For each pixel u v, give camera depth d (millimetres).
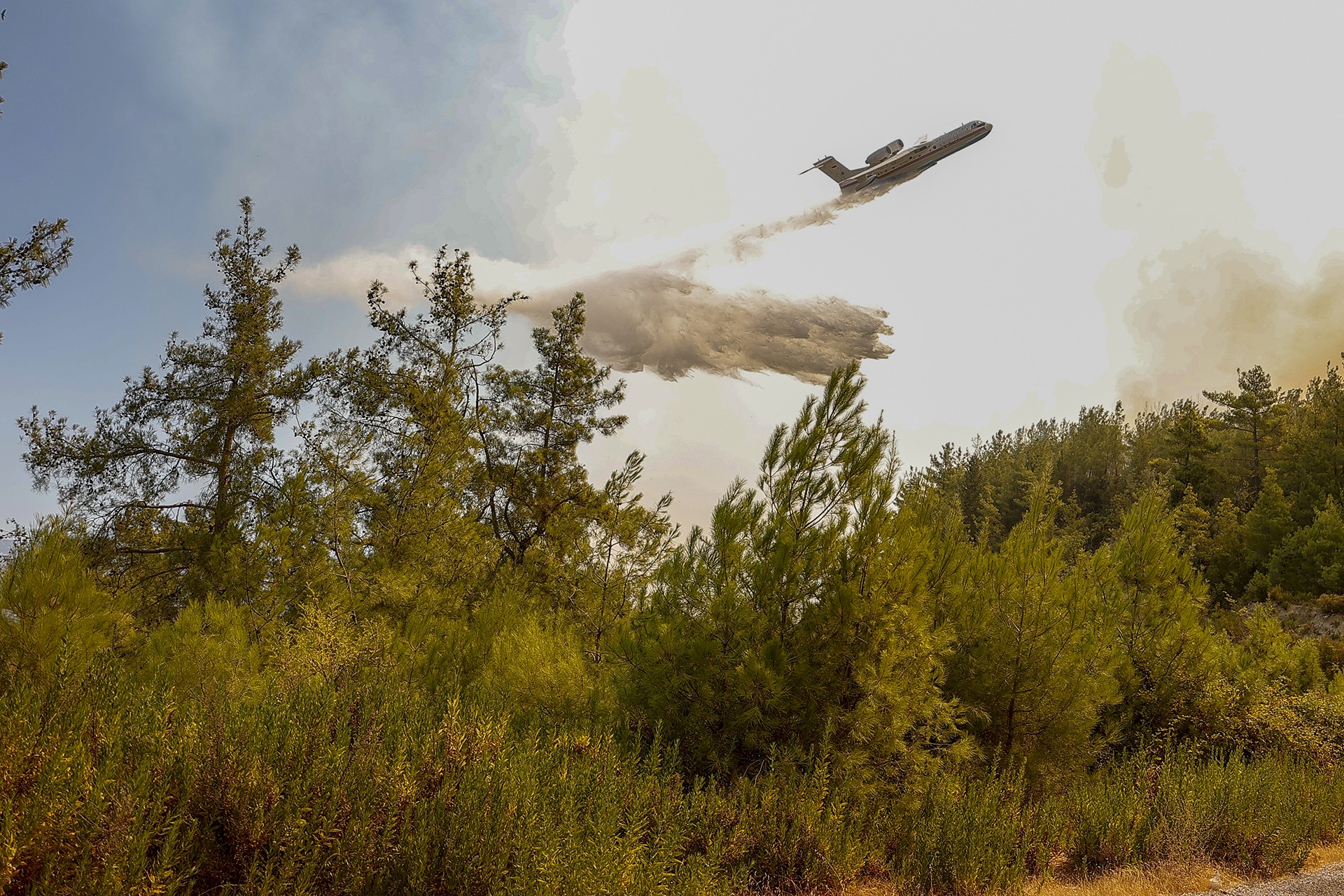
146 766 4508
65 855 3957
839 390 9648
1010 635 10789
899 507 9414
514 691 9281
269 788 4941
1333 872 8844
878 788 8492
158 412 21609
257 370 22375
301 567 12562
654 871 5023
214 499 20828
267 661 9578
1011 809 8727
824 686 8719
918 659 8961
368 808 5012
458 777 5801
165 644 9375
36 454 20391
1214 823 9375
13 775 4262
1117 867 8586
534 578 13328
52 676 5527
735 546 9336
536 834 4887
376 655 9758
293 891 4320
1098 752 11297
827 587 9008
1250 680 13758
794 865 6941
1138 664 13352
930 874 7215
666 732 8773
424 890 4688
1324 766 13125
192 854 4562
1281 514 47500
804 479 9430
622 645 9375
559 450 25047
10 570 7645
